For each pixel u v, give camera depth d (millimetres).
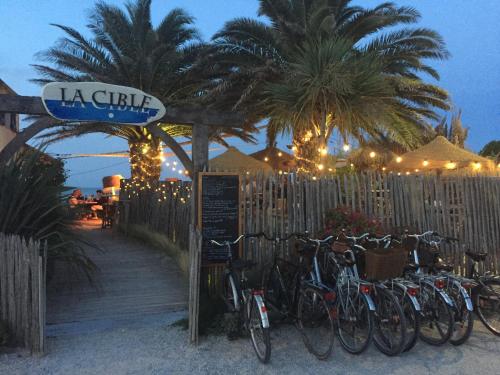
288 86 9492
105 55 12875
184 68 13141
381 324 4074
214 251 5367
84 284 6375
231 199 5465
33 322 3869
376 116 9312
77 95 5141
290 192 5723
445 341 4098
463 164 12047
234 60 11539
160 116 5480
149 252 9266
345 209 5508
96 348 4035
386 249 4086
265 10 11773
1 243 4121
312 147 10883
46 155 8094
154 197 10359
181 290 6078
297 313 4367
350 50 10016
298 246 4773
